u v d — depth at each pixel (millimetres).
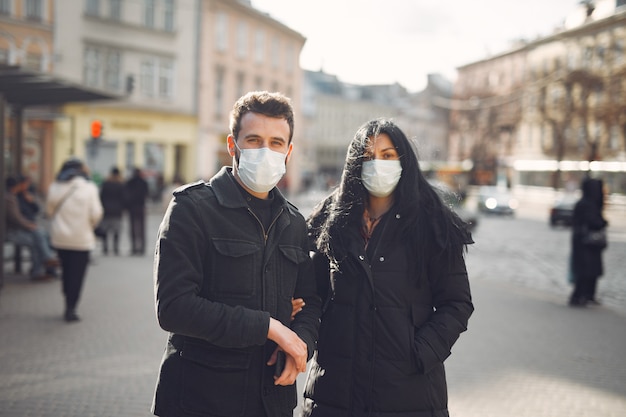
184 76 37781
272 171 2471
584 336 7820
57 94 12719
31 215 11844
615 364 6559
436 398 2777
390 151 2902
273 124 2533
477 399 5410
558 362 6598
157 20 35844
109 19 32906
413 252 2809
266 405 2445
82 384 5492
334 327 2814
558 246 20641
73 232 7793
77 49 31578
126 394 5258
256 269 2465
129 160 35000
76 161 8148
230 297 2420
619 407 5254
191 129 38562
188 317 2287
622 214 42500
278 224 2570
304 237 2740
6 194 10648
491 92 66625
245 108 2559
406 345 2715
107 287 10422
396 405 2689
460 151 65938
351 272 2787
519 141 61344
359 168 2934
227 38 42094
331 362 2797
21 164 13398
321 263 2961
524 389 5691
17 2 29250
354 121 93562
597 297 11133
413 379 2721
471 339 7559
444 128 112188
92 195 7891
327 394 2781
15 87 11820
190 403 2387
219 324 2289
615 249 20344
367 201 3004
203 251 2414
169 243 2371
